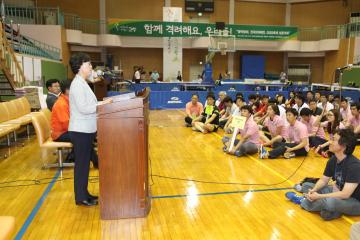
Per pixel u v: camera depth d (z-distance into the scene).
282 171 4.39
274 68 19.12
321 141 5.48
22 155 5.17
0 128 4.84
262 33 16.64
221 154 5.33
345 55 16.11
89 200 3.22
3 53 7.40
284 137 5.50
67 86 4.34
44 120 4.63
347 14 17.58
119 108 2.72
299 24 18.69
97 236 2.61
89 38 16.09
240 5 18.59
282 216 2.99
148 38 17.11
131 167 2.84
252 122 5.26
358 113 5.78
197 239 2.57
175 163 4.79
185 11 18.16
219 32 16.11
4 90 7.90
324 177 3.04
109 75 9.58
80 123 2.95
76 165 3.09
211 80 14.43
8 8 13.83
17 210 3.10
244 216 2.98
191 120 7.95
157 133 7.23
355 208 2.90
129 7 17.70
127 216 2.91
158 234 2.64
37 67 10.43
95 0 17.25
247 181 3.97
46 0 16.64
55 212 3.06
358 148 6.02
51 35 14.10
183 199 3.39
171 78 17.50
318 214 3.03
